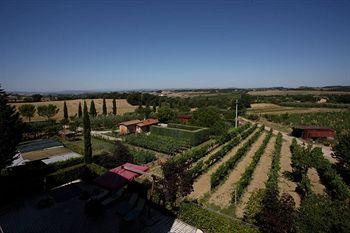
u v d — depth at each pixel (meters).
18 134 22.72
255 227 14.88
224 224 15.20
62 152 37.91
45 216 17.72
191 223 16.66
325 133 52.38
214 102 117.44
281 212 13.49
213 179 23.91
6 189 20.02
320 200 15.95
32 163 29.23
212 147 43.22
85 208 17.98
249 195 22.91
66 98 127.62
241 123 75.12
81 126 65.44
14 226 16.45
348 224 11.70
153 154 35.66
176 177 19.06
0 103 21.52
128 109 104.19
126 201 19.36
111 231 15.88
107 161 29.31
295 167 29.47
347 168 27.83
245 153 38.91
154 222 16.78
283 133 60.69
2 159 21.50
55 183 23.67
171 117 68.31
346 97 118.69
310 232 12.76
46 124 58.56
